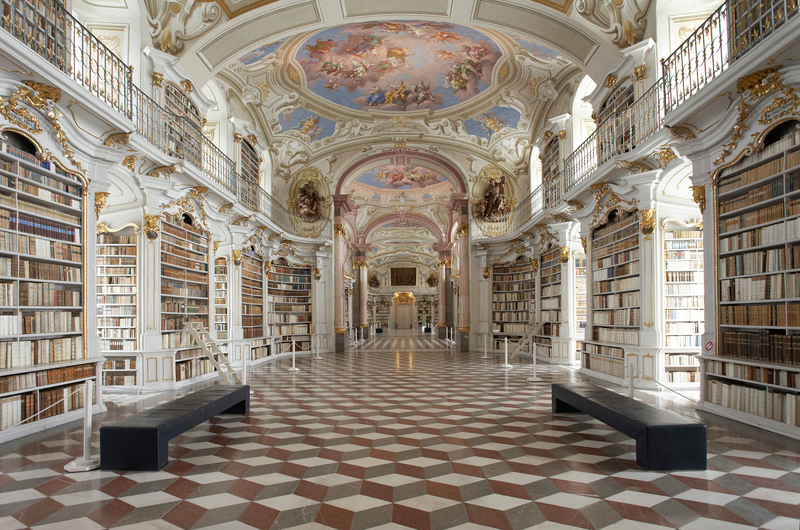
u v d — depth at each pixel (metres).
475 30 11.81
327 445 5.01
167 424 4.37
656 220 8.42
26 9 5.80
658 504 3.38
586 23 9.09
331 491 3.71
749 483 3.76
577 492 3.62
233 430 5.67
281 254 16.84
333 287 18.09
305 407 7.09
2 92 5.25
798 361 5.13
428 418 6.29
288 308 17.36
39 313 5.89
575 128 12.25
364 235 27.64
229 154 12.91
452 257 26.91
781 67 4.93
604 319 10.19
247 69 12.73
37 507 3.41
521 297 16.81
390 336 30.36
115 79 8.12
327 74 14.30
